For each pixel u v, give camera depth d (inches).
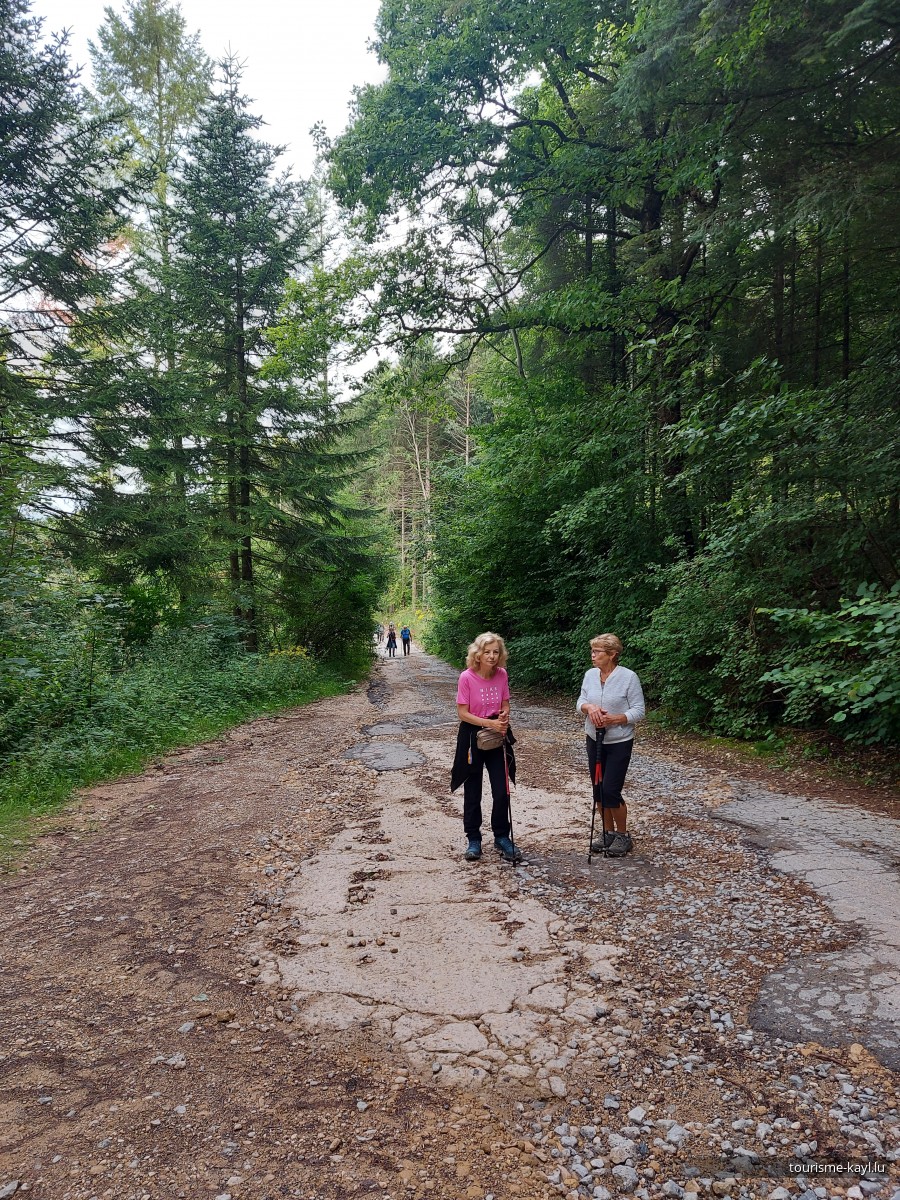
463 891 165.3
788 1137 84.8
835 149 335.6
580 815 227.8
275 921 152.9
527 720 455.8
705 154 358.3
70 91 459.5
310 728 426.6
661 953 132.2
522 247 694.5
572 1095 93.8
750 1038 104.6
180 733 372.2
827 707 281.6
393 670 1007.0
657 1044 104.3
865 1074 95.3
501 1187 79.0
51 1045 109.0
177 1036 110.4
